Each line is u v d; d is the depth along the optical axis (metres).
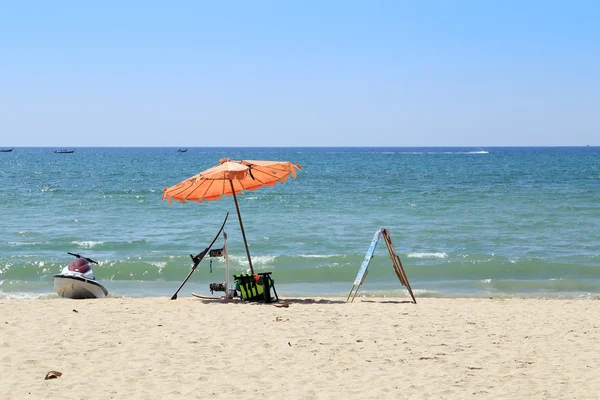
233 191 13.73
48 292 16.06
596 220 29.89
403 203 38.56
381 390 7.36
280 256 20.52
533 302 13.87
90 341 9.52
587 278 18.16
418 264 19.55
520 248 22.83
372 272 18.89
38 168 97.12
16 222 30.14
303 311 11.98
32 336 9.80
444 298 14.84
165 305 12.73
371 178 66.75
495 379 7.76
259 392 7.30
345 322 10.95
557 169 86.00
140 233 26.67
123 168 98.00
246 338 9.73
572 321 11.30
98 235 26.08
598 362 8.51
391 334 10.06
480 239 24.78
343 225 28.77
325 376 7.89
